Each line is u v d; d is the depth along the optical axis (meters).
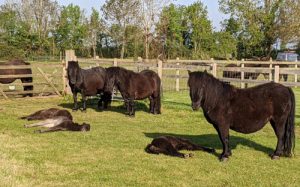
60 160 7.75
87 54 63.31
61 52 57.12
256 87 7.85
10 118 12.35
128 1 52.22
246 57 49.69
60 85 19.02
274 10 46.19
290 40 45.34
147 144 9.12
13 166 7.23
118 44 57.28
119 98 16.03
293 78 25.20
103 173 6.99
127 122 12.02
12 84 16.59
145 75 13.12
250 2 47.47
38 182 6.46
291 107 7.84
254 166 7.53
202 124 11.77
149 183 6.51
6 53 47.97
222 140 7.82
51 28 61.44
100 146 8.88
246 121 7.68
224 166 7.48
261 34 46.72
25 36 54.41
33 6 57.19
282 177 6.93
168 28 59.03
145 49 49.25
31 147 8.71
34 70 23.45
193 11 60.78
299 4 44.38
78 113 13.59
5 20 56.47
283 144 8.05
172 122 12.11
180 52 55.66
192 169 7.27
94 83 13.74
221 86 7.64
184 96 18.02
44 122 10.83
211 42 57.34
